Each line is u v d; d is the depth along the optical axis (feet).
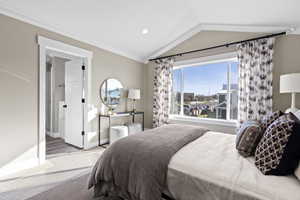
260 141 4.31
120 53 13.00
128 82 13.83
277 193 2.88
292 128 3.48
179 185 3.90
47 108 14.89
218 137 6.77
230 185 3.26
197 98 12.37
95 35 10.44
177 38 12.32
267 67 8.70
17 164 7.54
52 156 9.48
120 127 11.66
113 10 8.35
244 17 8.77
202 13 9.50
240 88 9.52
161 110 13.48
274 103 8.72
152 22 9.91
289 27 8.23
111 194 5.12
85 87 10.89
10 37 7.25
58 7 7.60
